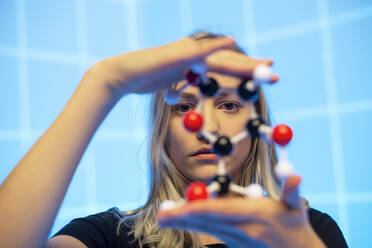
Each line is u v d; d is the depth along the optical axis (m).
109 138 3.55
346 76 2.95
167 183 1.27
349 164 2.90
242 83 0.81
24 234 0.80
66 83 3.44
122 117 3.63
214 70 0.81
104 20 3.77
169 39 3.86
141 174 3.64
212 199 0.74
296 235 0.72
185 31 3.77
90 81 0.84
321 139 3.02
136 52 0.82
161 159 1.28
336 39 3.01
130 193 3.58
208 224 0.70
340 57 2.98
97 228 1.24
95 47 3.68
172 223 0.70
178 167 1.18
